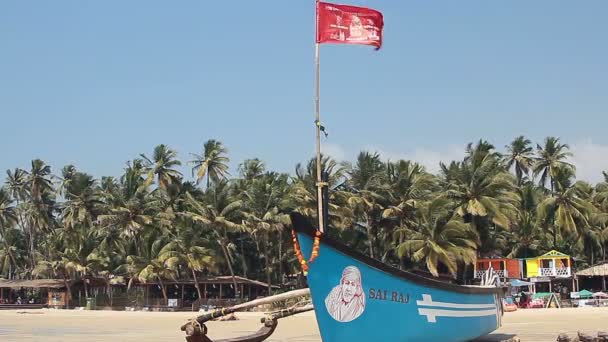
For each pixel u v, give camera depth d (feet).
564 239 219.20
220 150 246.06
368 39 61.16
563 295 212.64
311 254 41.01
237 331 106.22
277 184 224.12
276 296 45.68
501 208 195.42
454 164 201.98
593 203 226.17
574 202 211.61
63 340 91.40
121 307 228.63
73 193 255.09
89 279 252.62
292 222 41.24
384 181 200.34
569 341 67.21
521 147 253.03
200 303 213.25
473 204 190.60
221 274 238.68
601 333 65.21
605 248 229.86
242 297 222.28
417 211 196.03
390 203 200.34
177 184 240.32
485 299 62.44
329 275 41.86
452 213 195.62
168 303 222.69
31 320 162.20
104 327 127.24
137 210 230.89
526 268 203.92
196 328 45.50
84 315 190.39
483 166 194.59
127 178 238.48
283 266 235.81
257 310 182.09
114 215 230.07
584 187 228.22
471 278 210.79
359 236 211.82
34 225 290.15
